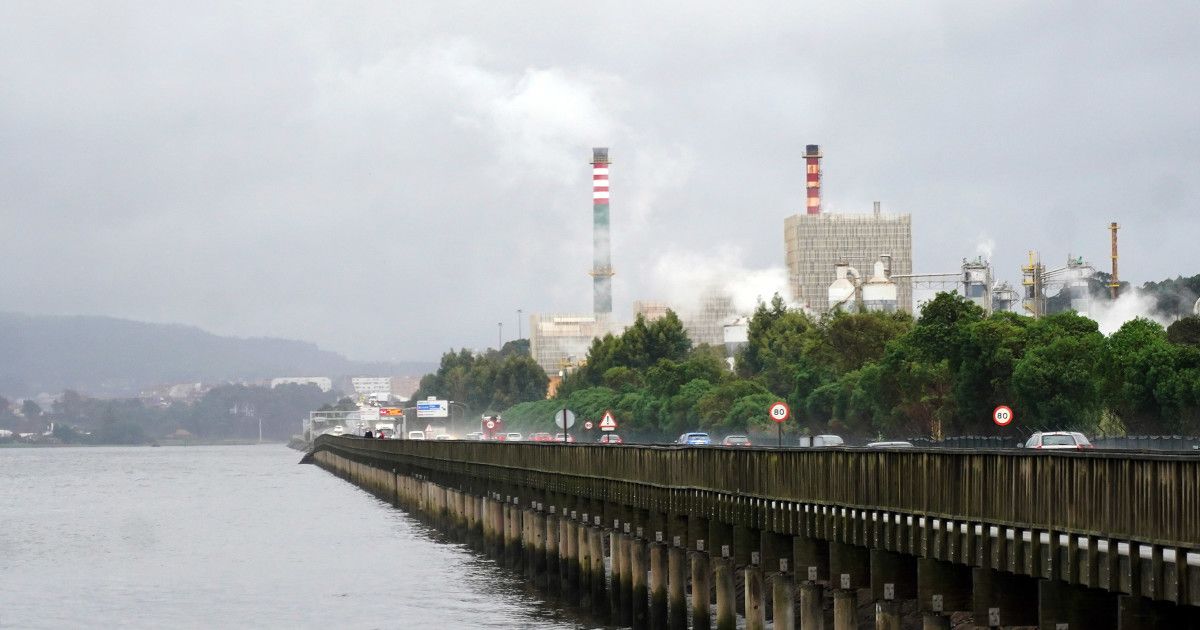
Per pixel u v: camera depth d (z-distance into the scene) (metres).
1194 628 64.69
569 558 163.75
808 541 97.06
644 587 138.12
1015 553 71.88
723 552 112.62
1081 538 67.81
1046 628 69.75
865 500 87.88
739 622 134.25
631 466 138.38
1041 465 69.88
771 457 102.50
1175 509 60.53
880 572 86.38
